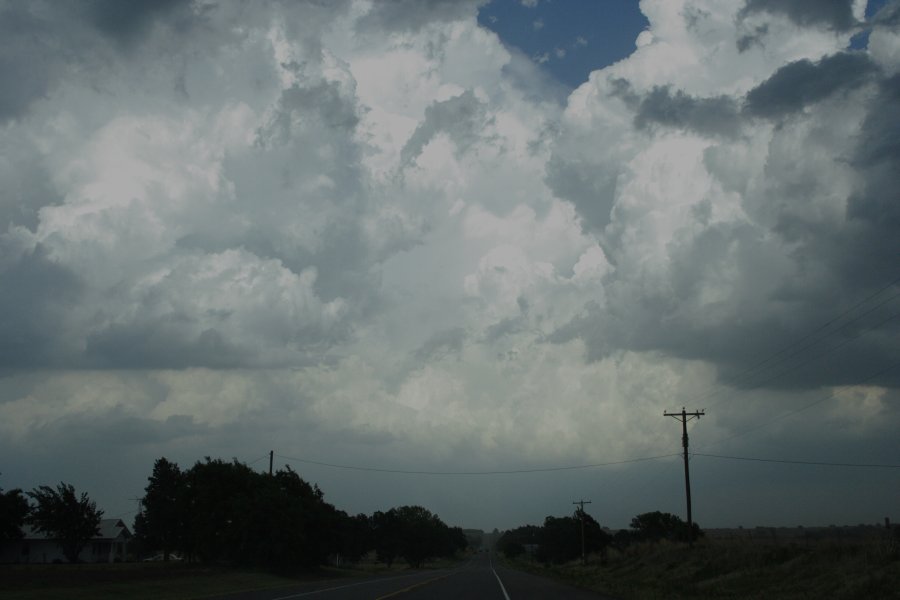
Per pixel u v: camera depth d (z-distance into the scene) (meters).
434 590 43.16
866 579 30.59
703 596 38.75
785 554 46.22
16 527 85.56
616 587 49.06
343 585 50.38
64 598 34.12
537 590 43.88
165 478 89.69
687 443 66.44
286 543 67.38
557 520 152.12
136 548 117.25
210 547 70.00
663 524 131.50
